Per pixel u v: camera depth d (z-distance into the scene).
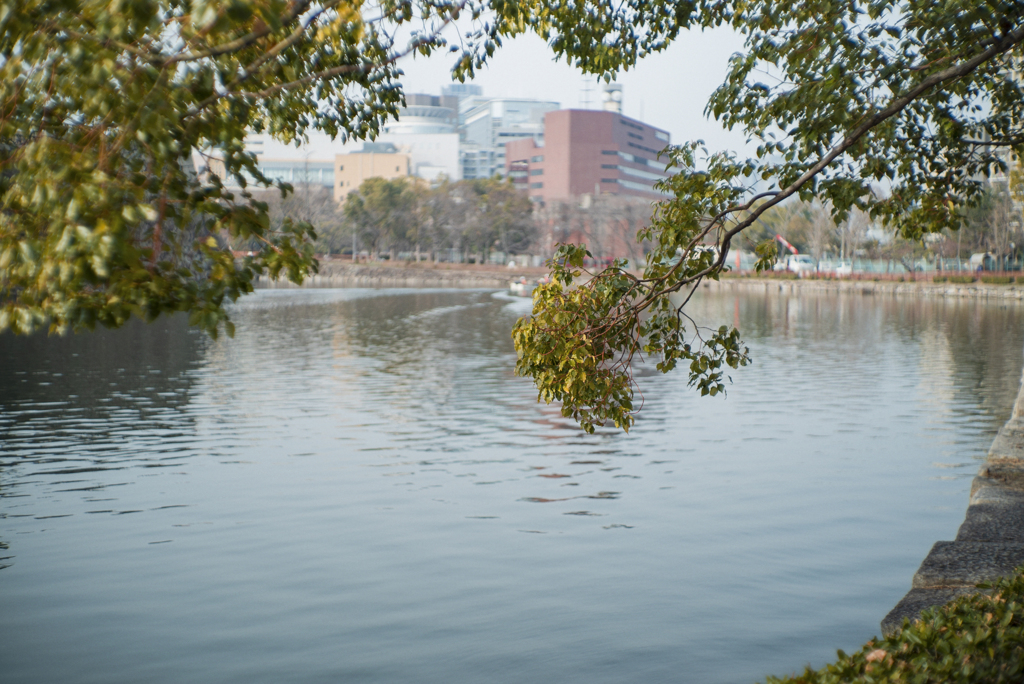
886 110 7.51
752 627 8.80
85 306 4.05
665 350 8.03
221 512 12.88
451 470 15.59
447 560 10.86
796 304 76.44
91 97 3.85
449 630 8.76
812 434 18.88
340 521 12.50
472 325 51.28
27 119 4.09
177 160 4.12
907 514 12.88
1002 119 9.77
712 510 13.09
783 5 8.60
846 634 8.63
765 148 8.61
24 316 3.94
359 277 150.25
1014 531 8.95
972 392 24.94
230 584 10.03
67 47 3.69
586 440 18.28
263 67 5.22
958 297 90.50
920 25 8.02
